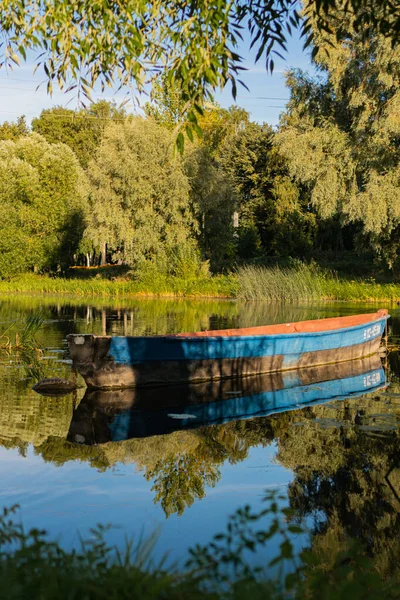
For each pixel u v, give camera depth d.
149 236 35.06
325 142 25.91
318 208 26.56
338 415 8.40
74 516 4.92
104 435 7.37
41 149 41.91
